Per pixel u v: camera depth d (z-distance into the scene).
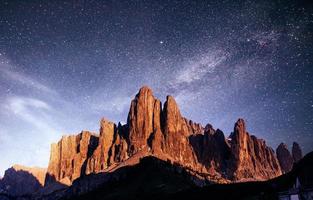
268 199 43.00
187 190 107.94
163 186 127.19
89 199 140.50
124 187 140.50
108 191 142.75
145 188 129.00
